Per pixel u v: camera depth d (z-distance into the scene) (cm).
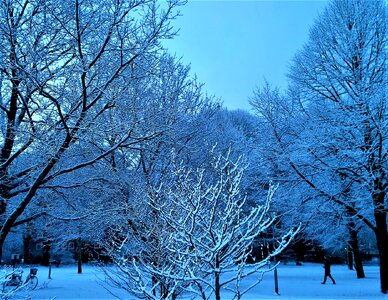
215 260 376
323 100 1259
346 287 1293
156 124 759
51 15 626
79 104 670
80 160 792
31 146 678
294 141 1206
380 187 1085
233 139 1538
